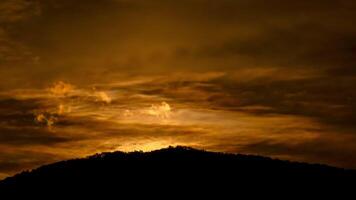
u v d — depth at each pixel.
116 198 54.94
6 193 57.28
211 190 56.59
